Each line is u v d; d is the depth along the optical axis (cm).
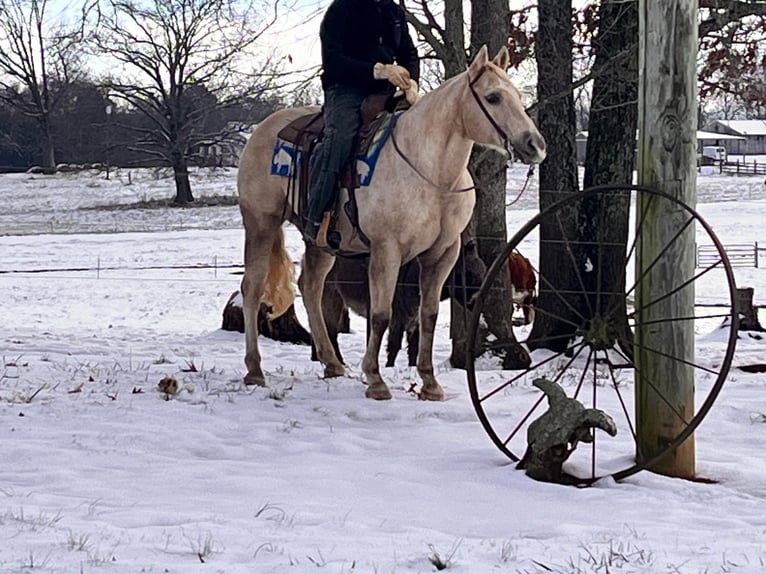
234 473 688
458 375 1097
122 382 1013
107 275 2825
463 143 879
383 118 916
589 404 933
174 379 948
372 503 621
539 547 527
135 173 6575
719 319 2123
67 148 6631
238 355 1424
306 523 567
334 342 1232
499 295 1228
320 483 661
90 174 6494
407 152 890
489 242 1253
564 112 1384
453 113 870
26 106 6022
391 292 916
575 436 677
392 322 1221
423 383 948
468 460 727
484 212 1255
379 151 905
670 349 705
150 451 752
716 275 2730
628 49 1281
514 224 3916
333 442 776
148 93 5100
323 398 941
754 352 1433
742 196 5209
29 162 6969
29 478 669
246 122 4919
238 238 3781
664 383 706
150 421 838
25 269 2972
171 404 903
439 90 883
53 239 3772
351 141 914
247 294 1021
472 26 1274
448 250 929
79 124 6438
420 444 777
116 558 484
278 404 909
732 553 518
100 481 664
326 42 937
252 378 1002
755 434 836
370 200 901
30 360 1225
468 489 657
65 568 467
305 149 966
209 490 646
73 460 716
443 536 547
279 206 1009
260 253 1024
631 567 490
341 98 929
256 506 605
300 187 961
